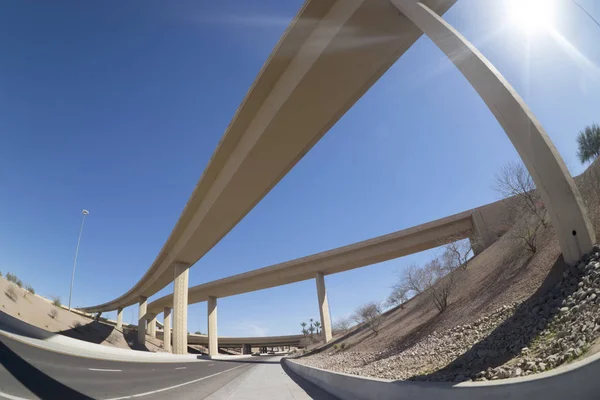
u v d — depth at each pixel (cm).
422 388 634
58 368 1412
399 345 2294
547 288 948
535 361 621
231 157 2931
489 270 2194
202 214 3872
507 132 970
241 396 1266
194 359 5138
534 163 904
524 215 1905
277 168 2756
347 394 1042
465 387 541
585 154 1853
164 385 1473
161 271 6600
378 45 1684
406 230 5116
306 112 2091
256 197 3316
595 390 376
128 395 1064
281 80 2064
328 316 6128
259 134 2330
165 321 9738
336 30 1606
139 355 3359
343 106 2070
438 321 2131
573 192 855
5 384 924
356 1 1507
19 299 4088
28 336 2170
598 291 695
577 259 850
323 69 1783
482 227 3941
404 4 1432
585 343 553
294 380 1945
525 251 1758
